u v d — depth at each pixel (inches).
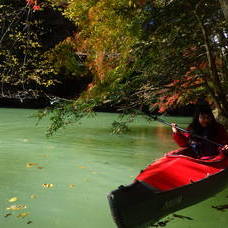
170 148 390.0
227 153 204.8
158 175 171.5
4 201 199.6
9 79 428.1
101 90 216.8
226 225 172.9
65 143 403.9
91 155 337.4
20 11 343.6
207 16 281.9
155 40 262.1
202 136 218.5
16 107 1039.6
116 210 144.3
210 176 185.2
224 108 301.4
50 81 428.1
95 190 226.4
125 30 252.5
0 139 421.4
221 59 330.6
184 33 275.3
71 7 272.5
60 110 212.1
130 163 306.2
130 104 253.6
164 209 163.2
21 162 298.7
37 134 474.0
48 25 839.1
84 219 178.4
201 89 338.6
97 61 279.1
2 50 386.0
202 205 201.9
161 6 262.2
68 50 292.8
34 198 206.7
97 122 657.6
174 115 991.6
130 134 502.3
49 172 268.1
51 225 169.2
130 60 252.4
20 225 167.5
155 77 262.7
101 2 253.6
